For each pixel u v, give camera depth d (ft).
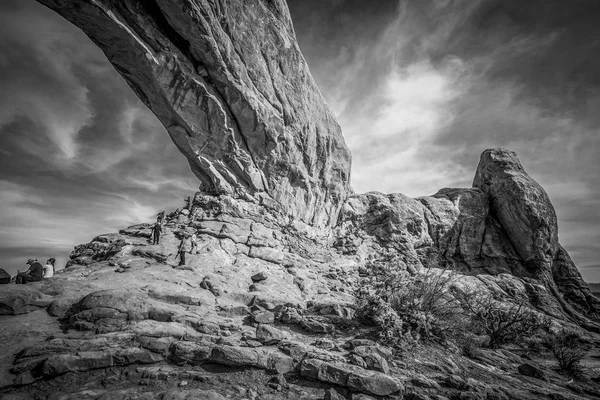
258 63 45.83
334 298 38.14
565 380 30.32
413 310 29.01
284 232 50.83
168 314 24.77
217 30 39.04
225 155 48.08
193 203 48.91
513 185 72.38
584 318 61.87
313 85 58.18
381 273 45.60
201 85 41.60
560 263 73.56
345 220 64.54
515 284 62.23
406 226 66.13
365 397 19.31
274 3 48.19
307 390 19.63
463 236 70.54
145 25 35.94
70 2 30.96
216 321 25.67
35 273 30.07
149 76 39.40
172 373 19.49
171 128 44.52
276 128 49.44
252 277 37.91
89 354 19.39
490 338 37.11
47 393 17.33
